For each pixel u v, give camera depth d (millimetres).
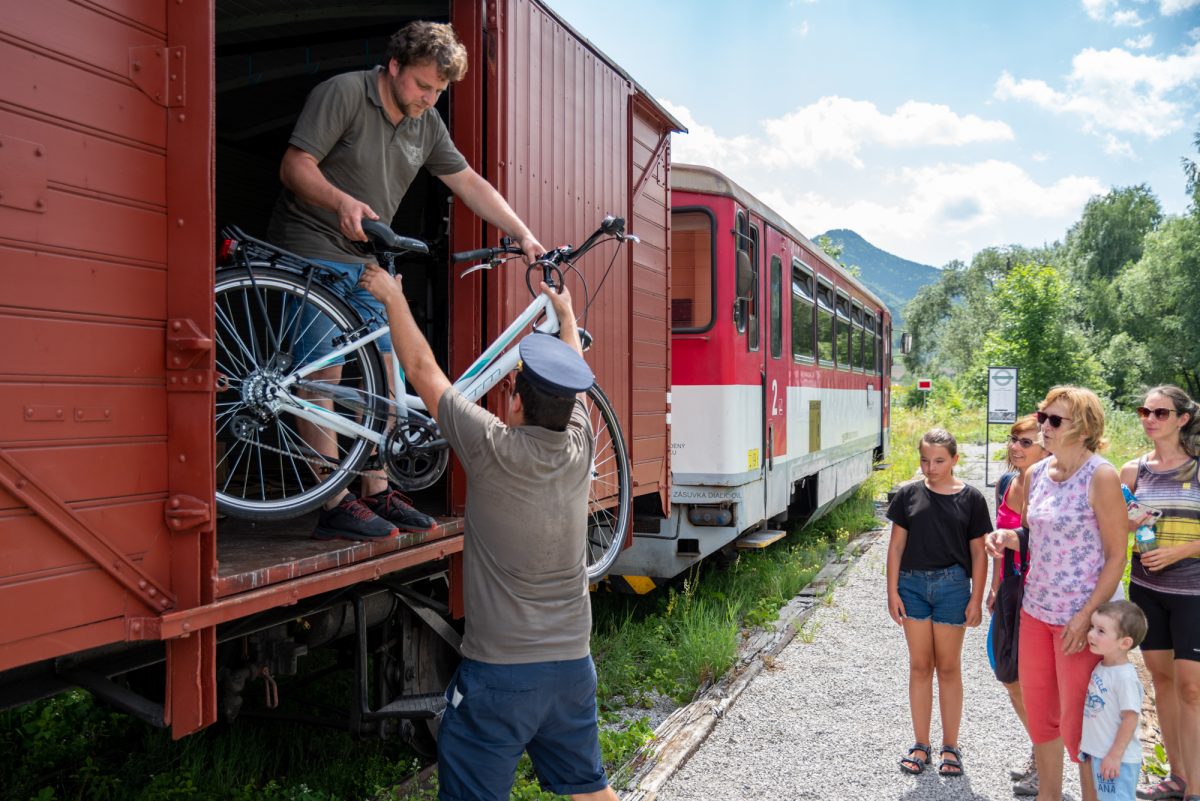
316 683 5102
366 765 4168
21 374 1904
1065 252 71062
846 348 12367
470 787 2508
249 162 6195
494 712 2490
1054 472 3709
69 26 2018
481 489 2527
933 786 4277
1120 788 3336
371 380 3199
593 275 4934
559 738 2652
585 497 2668
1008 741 4855
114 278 2117
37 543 1946
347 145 3174
